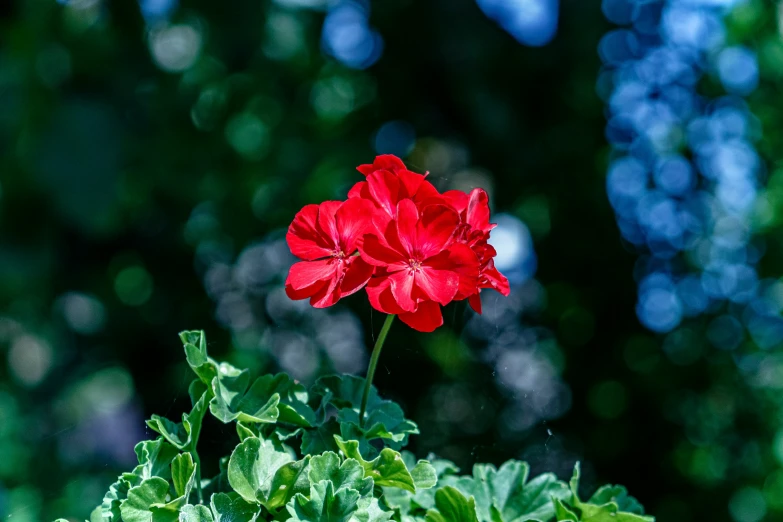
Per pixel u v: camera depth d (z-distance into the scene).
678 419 6.15
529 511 1.76
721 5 6.02
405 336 6.57
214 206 6.83
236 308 7.14
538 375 6.68
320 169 6.77
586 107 6.71
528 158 6.69
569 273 6.81
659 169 6.37
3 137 5.43
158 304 7.00
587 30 6.58
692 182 6.24
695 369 6.09
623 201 6.55
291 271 1.53
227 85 6.68
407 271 1.44
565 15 6.62
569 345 6.73
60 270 6.27
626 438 6.29
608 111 6.69
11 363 6.21
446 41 6.65
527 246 6.96
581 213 6.72
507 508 1.77
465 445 6.38
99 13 6.09
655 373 6.23
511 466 1.83
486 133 6.64
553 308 6.84
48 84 5.68
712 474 5.96
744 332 5.99
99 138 5.69
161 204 6.77
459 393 6.54
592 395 6.60
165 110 6.36
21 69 5.58
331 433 1.62
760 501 5.71
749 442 5.89
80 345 6.68
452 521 1.54
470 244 1.51
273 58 6.77
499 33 6.74
